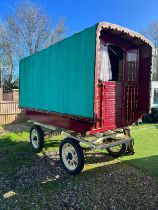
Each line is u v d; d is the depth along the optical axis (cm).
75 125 633
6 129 1270
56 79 692
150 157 765
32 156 783
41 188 546
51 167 679
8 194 517
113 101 642
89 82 555
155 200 486
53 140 976
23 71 927
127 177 603
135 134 1149
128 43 689
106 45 643
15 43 3506
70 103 629
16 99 1806
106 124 624
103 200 488
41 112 800
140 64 720
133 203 475
